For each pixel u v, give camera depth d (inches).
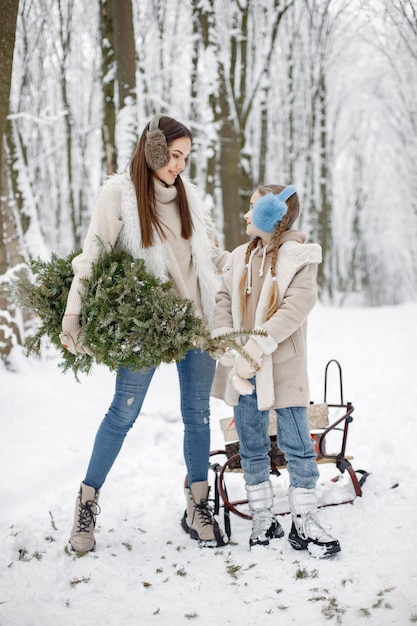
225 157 444.1
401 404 210.1
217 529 108.5
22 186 299.6
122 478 147.8
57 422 186.1
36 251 290.5
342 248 1371.8
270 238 110.1
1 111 213.5
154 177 110.2
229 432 124.2
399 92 824.9
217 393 116.0
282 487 135.3
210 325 114.6
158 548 108.2
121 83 317.7
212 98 448.5
